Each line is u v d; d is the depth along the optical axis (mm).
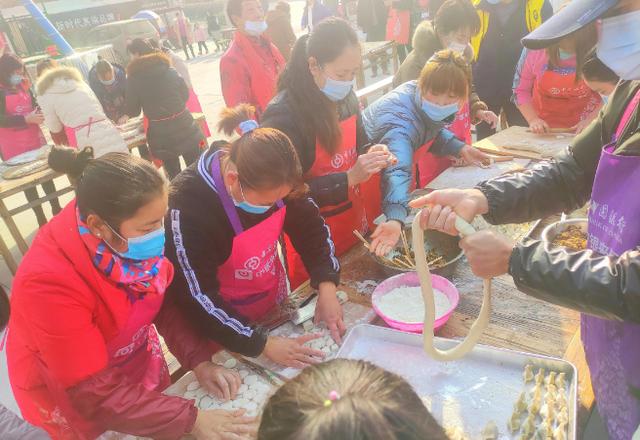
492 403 1184
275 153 1244
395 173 1907
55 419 1375
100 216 1084
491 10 3473
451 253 1783
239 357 1482
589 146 1276
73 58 6375
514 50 3492
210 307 1380
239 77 3375
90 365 1155
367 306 1632
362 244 2031
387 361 1349
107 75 5066
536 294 976
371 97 6910
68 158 1195
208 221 1368
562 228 1635
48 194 4434
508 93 3658
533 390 1180
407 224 1895
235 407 1295
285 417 521
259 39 3482
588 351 1197
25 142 4789
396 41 7852
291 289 2322
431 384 1257
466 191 1282
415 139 2074
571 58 2688
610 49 961
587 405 1206
